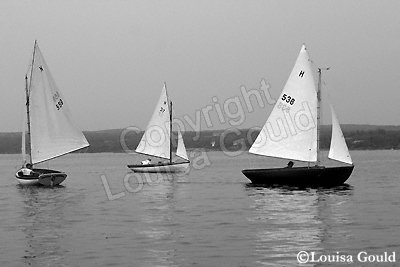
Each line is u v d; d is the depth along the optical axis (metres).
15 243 46.50
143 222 56.91
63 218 60.91
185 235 48.78
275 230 50.59
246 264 38.47
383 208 65.06
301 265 38.19
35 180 95.19
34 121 94.19
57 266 38.75
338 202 70.81
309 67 83.50
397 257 40.00
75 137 95.88
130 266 38.44
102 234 50.00
